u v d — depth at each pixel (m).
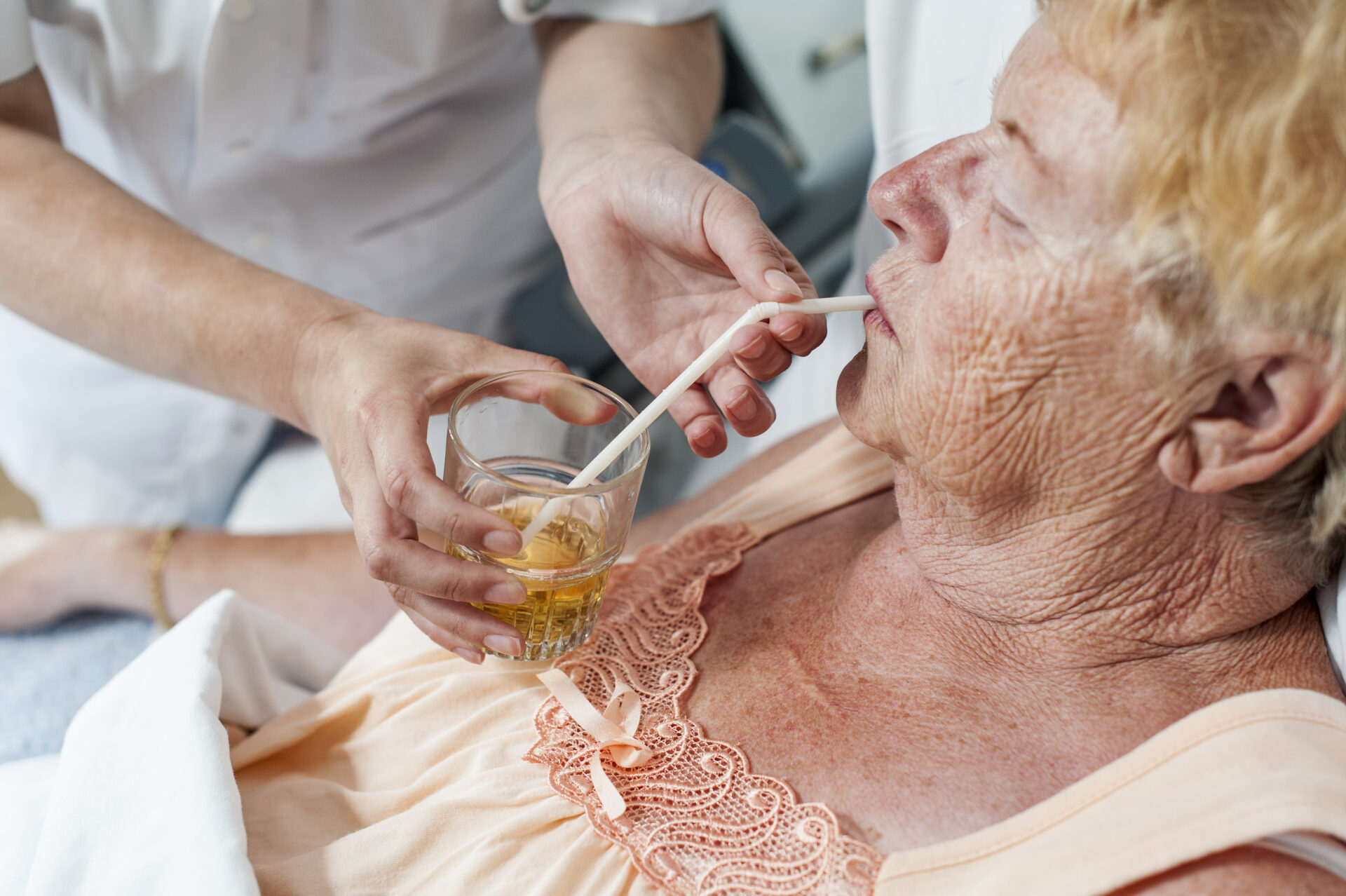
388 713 0.85
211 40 1.09
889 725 0.73
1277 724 0.62
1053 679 0.74
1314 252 0.54
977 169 0.69
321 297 0.95
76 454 1.57
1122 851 0.60
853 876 0.64
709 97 1.27
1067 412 0.64
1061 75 0.60
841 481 0.97
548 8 1.21
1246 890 0.59
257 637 0.93
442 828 0.72
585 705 0.75
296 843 0.74
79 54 1.16
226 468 1.57
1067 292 0.61
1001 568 0.72
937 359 0.66
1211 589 0.70
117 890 0.66
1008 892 0.61
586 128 1.04
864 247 1.24
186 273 0.98
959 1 1.04
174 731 0.74
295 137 1.27
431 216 1.46
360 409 0.79
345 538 1.27
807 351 0.82
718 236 0.81
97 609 1.33
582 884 0.68
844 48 1.65
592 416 0.78
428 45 1.22
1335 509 0.65
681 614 0.86
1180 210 0.56
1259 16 0.55
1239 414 0.63
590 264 0.93
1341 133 0.53
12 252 1.02
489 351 0.85
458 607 0.75
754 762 0.72
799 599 0.85
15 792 0.83
